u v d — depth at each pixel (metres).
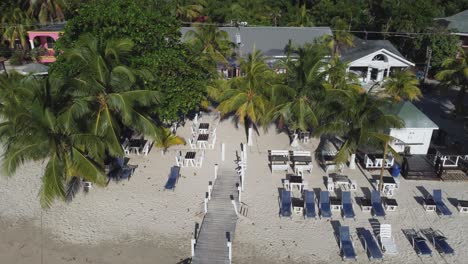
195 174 24.73
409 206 21.95
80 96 19.14
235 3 61.41
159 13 26.56
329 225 20.23
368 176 25.00
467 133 32.12
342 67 28.58
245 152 25.64
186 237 19.16
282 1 68.69
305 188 22.88
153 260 17.66
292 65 26.69
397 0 53.97
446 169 25.67
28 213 20.83
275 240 19.06
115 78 20.11
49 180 17.23
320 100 24.41
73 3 52.94
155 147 28.41
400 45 53.09
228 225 19.86
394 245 18.33
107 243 18.66
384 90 32.28
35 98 16.72
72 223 20.03
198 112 34.53
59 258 17.69
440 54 44.47
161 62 24.38
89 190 22.83
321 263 17.66
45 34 45.69
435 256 18.11
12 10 51.75
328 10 57.97
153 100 20.91
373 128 21.03
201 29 38.41
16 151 16.83
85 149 19.39
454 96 41.88
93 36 22.00
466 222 20.66
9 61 49.41
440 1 67.25
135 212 20.92
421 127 26.52
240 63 30.12
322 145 29.25
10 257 17.75
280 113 26.44
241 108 27.28
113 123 20.16
